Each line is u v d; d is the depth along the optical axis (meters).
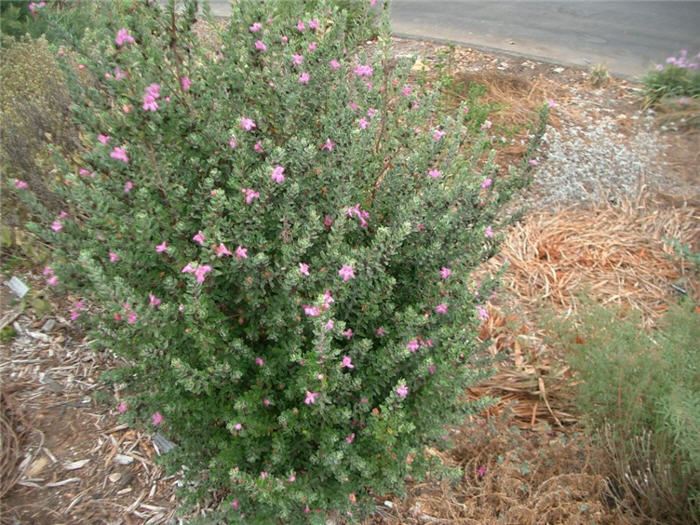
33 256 3.19
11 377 2.68
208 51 2.66
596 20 7.93
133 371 2.20
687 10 8.36
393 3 8.55
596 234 4.06
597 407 2.55
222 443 2.09
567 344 2.81
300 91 2.34
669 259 3.86
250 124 2.06
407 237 2.31
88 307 3.05
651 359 2.53
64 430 2.48
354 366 2.10
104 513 2.20
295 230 2.06
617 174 4.56
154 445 2.46
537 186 4.43
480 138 3.15
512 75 5.84
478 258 2.49
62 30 2.45
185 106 2.24
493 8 8.43
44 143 3.30
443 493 2.29
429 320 2.24
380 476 2.06
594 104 5.47
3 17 5.56
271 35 2.42
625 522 2.19
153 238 2.12
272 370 2.13
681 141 4.98
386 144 2.63
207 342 1.96
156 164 2.04
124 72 2.07
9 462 2.34
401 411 1.95
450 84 5.25
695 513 2.19
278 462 2.04
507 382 2.99
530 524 2.13
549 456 2.47
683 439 2.10
